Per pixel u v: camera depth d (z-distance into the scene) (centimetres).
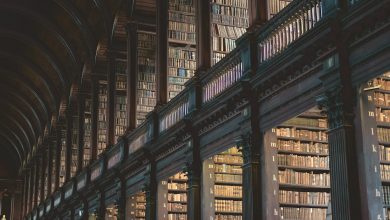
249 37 989
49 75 2877
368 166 738
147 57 1830
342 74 763
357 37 749
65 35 2386
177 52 1592
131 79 1720
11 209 4109
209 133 1168
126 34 1798
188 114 1213
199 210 1190
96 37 2173
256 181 969
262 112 972
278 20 923
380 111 933
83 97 2417
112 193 1827
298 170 1056
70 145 2619
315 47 802
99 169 1988
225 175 1247
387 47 700
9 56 2808
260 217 957
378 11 695
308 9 855
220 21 1348
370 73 733
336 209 757
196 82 1202
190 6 1590
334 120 774
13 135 3919
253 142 977
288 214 1020
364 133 746
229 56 1073
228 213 1235
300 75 863
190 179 1206
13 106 3431
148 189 1462
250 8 1024
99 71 2184
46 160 3241
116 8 1881
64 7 2173
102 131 2255
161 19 1505
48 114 3092
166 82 1473
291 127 1079
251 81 967
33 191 3538
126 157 1684
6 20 2547
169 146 1362
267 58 950
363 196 734
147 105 1809
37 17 2377
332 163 772
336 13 755
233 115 1061
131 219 1678
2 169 4147
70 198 2336
